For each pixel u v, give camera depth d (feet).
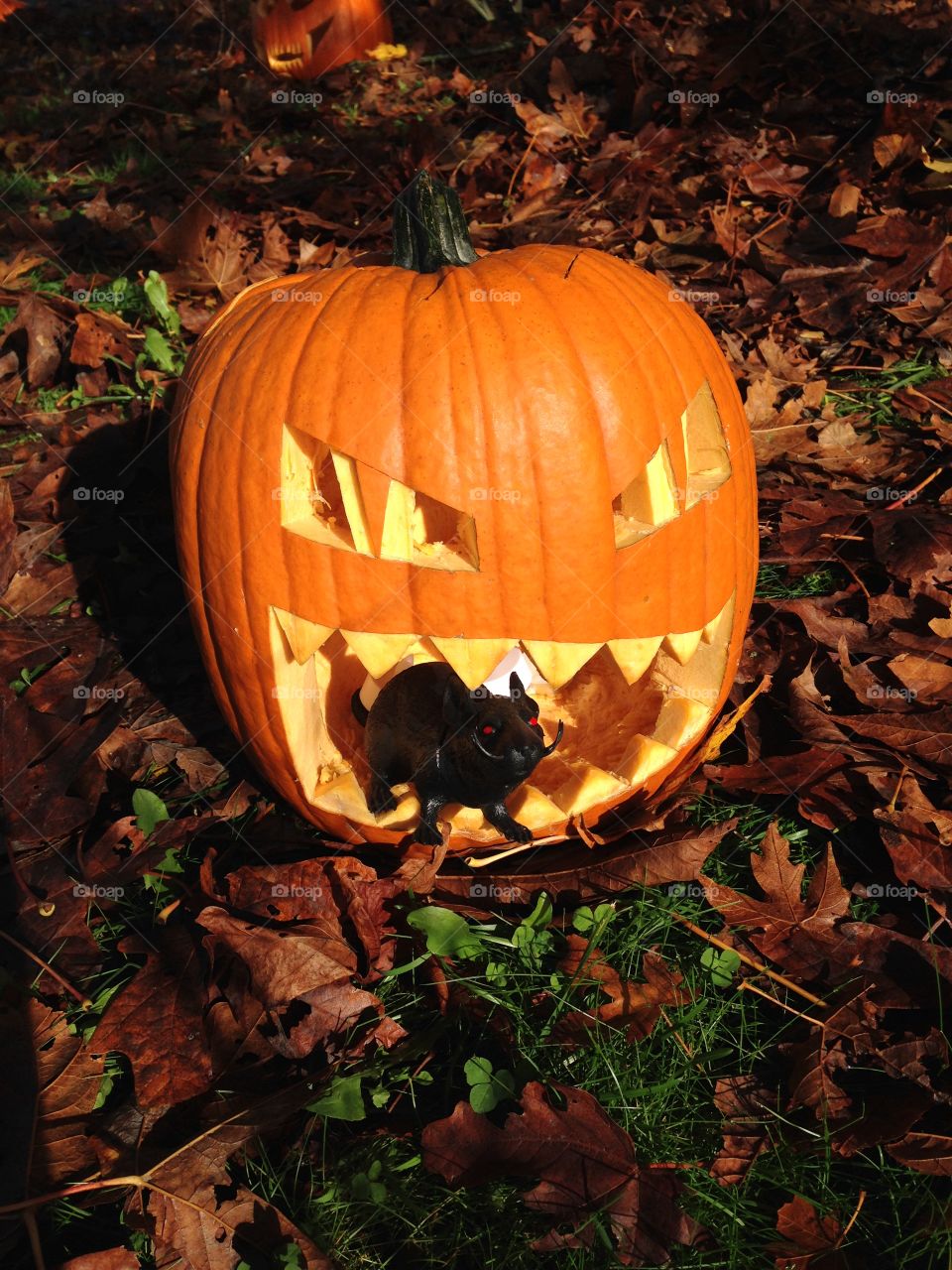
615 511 2.28
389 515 2.08
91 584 3.16
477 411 2.05
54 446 3.55
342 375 2.09
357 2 7.18
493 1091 1.90
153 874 2.31
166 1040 2.03
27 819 2.41
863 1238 1.78
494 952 2.16
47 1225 1.86
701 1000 2.06
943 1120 1.89
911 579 2.81
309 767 2.31
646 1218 1.76
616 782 2.30
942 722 2.46
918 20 5.76
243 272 4.52
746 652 2.74
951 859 2.20
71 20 10.13
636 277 2.32
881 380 3.62
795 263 4.06
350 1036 2.03
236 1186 1.90
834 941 2.12
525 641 2.16
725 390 2.34
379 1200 1.82
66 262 4.90
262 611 2.19
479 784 2.16
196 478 2.24
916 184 4.50
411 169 5.21
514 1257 1.77
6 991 2.12
